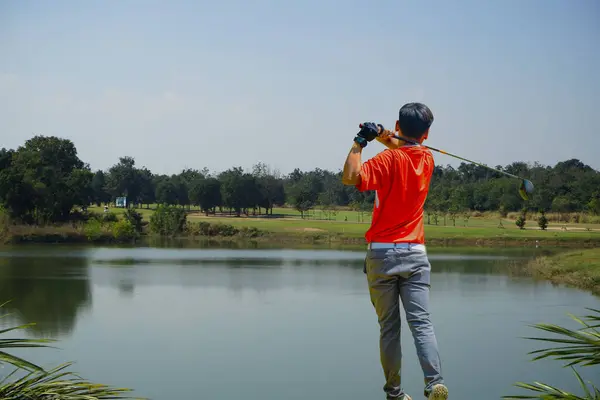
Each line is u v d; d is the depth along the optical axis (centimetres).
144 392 1717
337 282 4334
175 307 3244
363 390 1792
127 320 2859
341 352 2266
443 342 2377
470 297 3572
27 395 448
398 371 460
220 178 15425
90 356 2173
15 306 3197
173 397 1688
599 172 12962
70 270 4897
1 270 4841
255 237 9769
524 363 2023
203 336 2530
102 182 16625
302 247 8112
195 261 5844
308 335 2556
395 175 443
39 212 8862
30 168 9106
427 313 442
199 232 10050
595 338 434
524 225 10944
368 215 14038
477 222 12194
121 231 8700
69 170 11625
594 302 3378
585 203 12256
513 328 2641
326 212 14275
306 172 19000
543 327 435
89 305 3275
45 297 3519
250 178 13888
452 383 1805
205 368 2033
